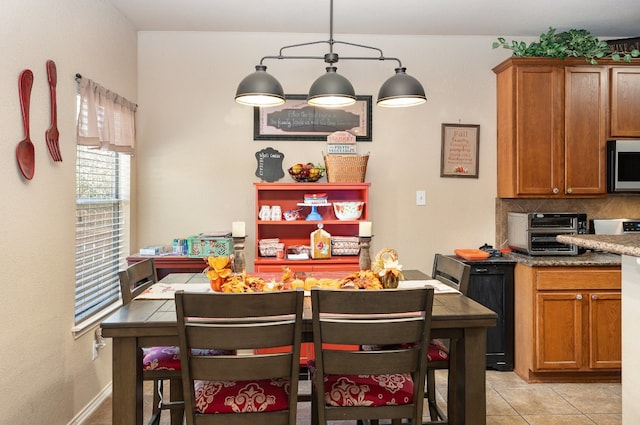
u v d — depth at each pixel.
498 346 3.28
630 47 3.47
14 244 1.90
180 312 1.54
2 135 1.82
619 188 3.28
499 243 3.66
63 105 2.33
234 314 1.56
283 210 3.59
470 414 1.83
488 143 3.66
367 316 1.84
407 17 3.27
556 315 3.03
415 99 2.47
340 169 3.35
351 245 3.40
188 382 1.58
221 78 3.57
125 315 1.78
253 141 3.59
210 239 3.22
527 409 2.69
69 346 2.38
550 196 3.35
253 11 3.15
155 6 3.06
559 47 3.22
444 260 2.51
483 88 3.65
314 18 3.29
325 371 1.63
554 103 3.32
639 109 3.35
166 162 3.55
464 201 3.67
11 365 1.88
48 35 2.17
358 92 3.62
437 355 2.11
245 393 1.67
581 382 3.10
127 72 3.29
